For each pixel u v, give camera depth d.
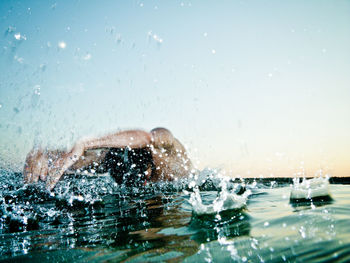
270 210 1.35
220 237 0.96
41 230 1.35
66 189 2.68
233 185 2.56
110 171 3.29
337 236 0.78
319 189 1.57
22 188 2.45
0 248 1.05
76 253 0.92
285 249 0.75
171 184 3.45
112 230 1.25
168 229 1.17
